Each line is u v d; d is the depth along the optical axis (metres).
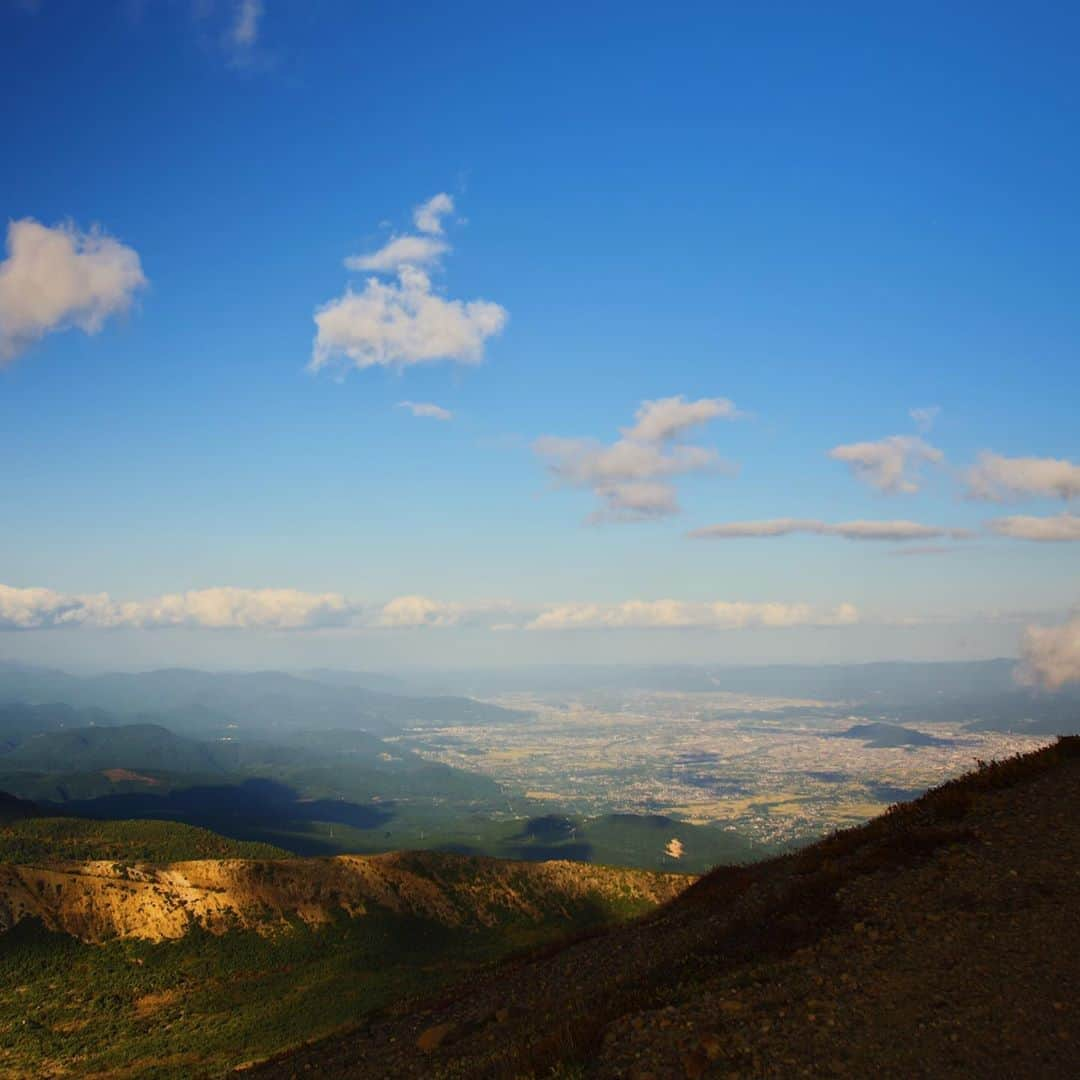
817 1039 13.74
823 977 16.05
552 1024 20.56
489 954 98.38
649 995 18.20
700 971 18.94
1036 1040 12.48
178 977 88.81
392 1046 26.94
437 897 114.62
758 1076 13.02
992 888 18.47
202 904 104.00
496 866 124.56
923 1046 12.91
